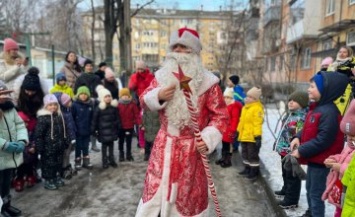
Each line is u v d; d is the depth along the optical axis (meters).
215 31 31.50
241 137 5.92
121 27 15.27
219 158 7.19
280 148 4.41
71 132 5.40
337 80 3.22
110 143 6.40
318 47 18.11
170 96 2.53
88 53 29.44
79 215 4.40
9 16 21.92
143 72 7.69
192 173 2.61
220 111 2.68
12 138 4.31
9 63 5.49
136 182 5.64
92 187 5.39
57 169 5.29
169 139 2.63
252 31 22.36
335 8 15.63
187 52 2.66
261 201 4.95
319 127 3.22
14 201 4.79
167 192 2.57
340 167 2.74
